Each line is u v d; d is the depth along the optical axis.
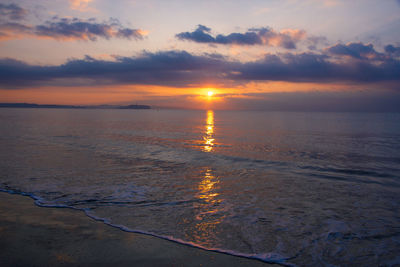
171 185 8.80
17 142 20.22
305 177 10.38
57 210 6.14
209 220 5.75
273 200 7.34
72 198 7.11
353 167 12.59
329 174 11.01
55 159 13.21
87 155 14.70
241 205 6.86
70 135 26.69
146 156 14.91
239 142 23.09
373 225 5.58
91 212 6.07
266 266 3.88
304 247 4.52
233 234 5.02
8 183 8.53
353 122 64.31
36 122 51.97
